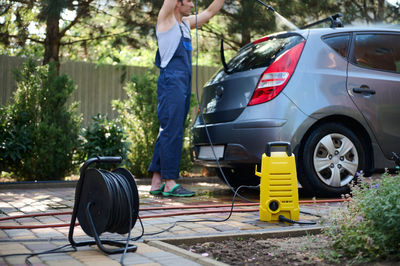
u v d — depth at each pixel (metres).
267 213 3.44
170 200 4.88
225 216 3.76
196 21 5.12
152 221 3.53
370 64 5.07
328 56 4.85
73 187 6.59
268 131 4.48
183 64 5.22
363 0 8.30
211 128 4.97
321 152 4.81
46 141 6.92
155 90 7.42
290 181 3.46
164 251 2.47
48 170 6.98
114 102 7.66
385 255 2.29
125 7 7.55
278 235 2.91
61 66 9.15
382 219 2.28
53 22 8.13
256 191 5.77
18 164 6.96
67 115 7.23
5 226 3.22
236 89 4.83
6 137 6.88
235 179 5.92
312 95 4.64
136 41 8.37
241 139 4.61
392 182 2.49
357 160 4.88
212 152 5.02
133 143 7.41
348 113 4.77
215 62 9.33
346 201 2.74
